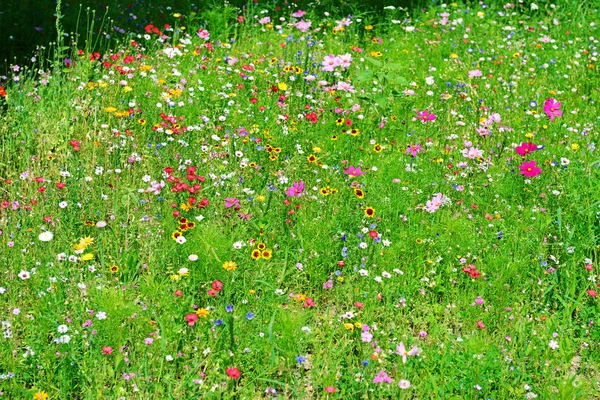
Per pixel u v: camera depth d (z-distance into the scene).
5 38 8.20
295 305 4.53
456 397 3.79
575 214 5.43
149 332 4.05
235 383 3.86
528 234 5.16
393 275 4.70
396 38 9.09
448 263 4.90
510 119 6.95
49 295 4.16
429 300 4.67
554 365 4.09
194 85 7.00
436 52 8.60
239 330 4.11
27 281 4.32
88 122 6.34
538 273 4.85
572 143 6.51
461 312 4.47
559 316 4.55
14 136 5.91
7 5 8.71
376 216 5.26
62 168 5.43
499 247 5.02
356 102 7.14
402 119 6.90
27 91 6.65
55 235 4.76
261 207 5.26
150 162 5.68
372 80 7.54
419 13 9.85
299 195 5.22
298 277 4.67
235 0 9.74
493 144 6.48
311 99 7.02
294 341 4.03
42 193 5.06
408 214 5.34
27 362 3.81
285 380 3.94
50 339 4.04
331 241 4.89
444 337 4.31
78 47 8.12
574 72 8.06
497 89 7.55
